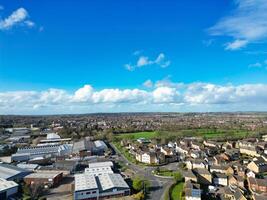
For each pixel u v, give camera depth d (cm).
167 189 11219
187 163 15525
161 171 14375
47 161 17538
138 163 16700
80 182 10906
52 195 10575
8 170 13050
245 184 12406
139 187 10856
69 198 10188
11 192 10438
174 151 19512
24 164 15712
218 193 11081
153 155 16675
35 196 10212
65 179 13050
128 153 19688
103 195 10269
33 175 12381
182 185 11925
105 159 17412
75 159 17688
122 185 10644
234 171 13975
